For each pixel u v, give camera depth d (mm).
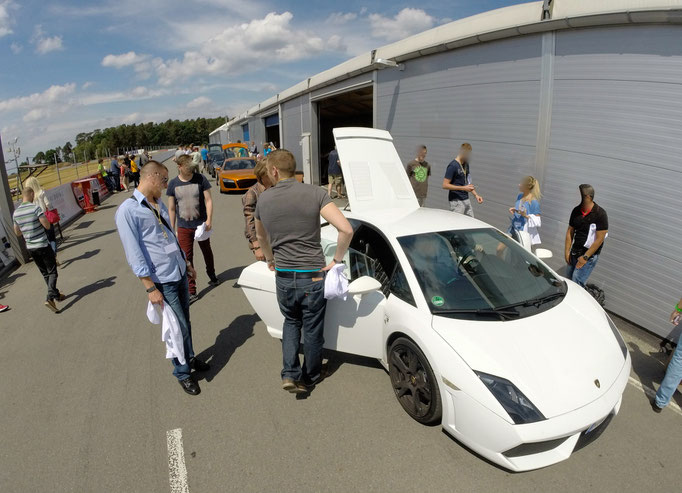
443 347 2473
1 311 5305
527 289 2996
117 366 3736
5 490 2379
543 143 5246
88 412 3076
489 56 6008
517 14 5508
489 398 2232
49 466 2557
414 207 4105
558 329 2604
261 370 3537
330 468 2432
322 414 2920
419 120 7914
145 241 2963
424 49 7215
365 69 9570
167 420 2939
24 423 2992
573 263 4312
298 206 2658
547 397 2209
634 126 4141
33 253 4898
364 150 4289
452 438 2648
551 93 5047
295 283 2766
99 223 11391
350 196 3920
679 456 2479
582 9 4590
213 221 10219
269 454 2564
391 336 2926
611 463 2428
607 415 2297
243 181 14805
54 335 4461
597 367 2408
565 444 2248
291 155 2734
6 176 7516
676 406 2982
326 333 3322
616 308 4504
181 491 2311
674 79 3754
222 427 2836
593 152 4605
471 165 6645
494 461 2273
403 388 2873
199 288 5574
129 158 20016
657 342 3955
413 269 2975
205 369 3562
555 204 5180
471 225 3520
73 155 16844
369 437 2674
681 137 3754
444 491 2246
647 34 3924
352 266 3527
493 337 2492
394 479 2336
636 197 4188
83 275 6633
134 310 5051
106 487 2371
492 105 6070
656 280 4066
